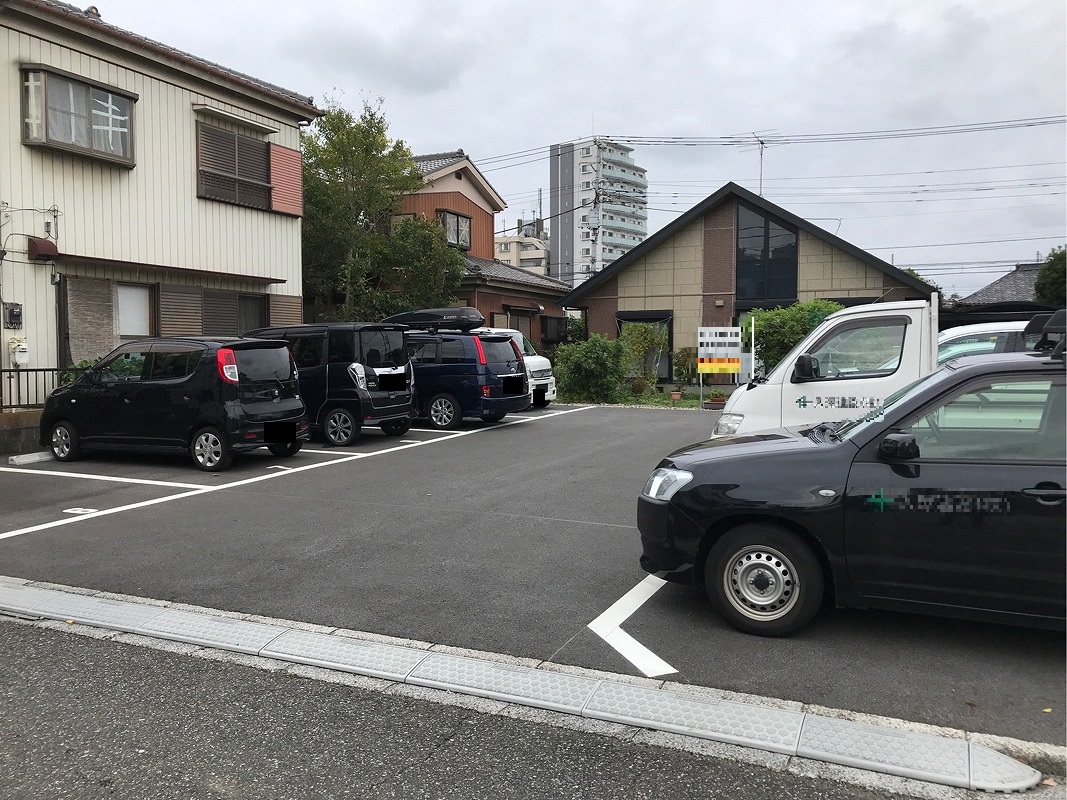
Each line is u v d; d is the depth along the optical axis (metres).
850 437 4.45
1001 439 4.12
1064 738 3.37
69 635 4.70
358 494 8.38
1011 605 3.99
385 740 3.47
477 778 3.17
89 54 12.80
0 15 11.48
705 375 23.83
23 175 11.86
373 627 4.72
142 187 13.82
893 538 4.17
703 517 4.56
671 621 4.76
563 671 4.11
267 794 3.07
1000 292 28.50
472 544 6.42
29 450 11.17
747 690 3.86
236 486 8.84
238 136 15.90
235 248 15.89
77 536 6.74
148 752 3.37
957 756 3.24
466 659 4.27
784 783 3.12
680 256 25.05
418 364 14.16
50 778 3.18
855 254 22.97
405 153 22.69
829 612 4.89
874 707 3.67
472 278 24.27
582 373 19.59
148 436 9.98
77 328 12.64
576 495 8.29
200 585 5.48
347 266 20.56
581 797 3.04
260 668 4.23
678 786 3.11
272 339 10.63
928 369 7.27
